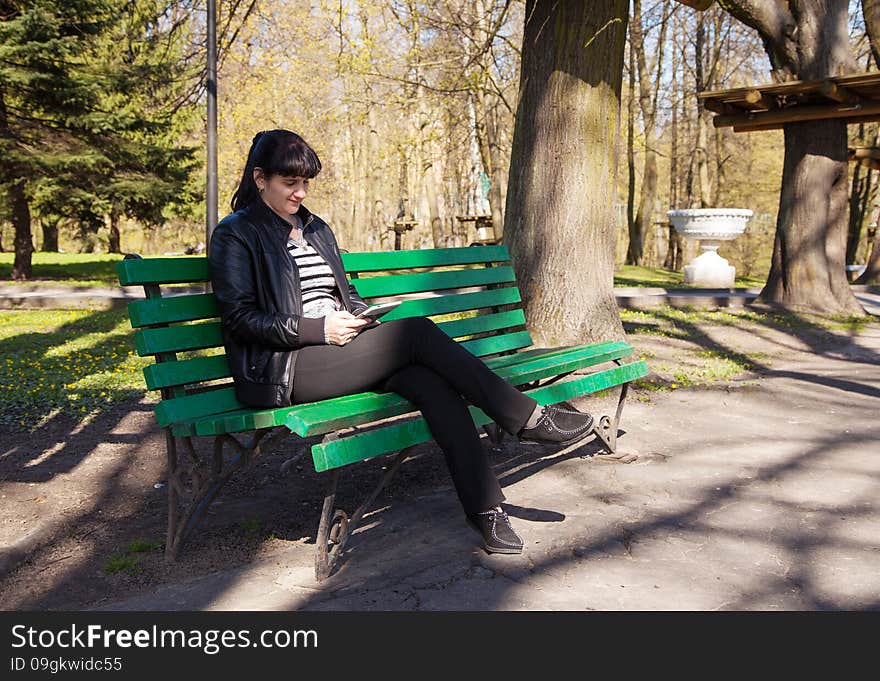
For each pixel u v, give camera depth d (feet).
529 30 20.20
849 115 34.58
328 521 9.07
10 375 20.24
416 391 9.56
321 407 9.03
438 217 89.20
